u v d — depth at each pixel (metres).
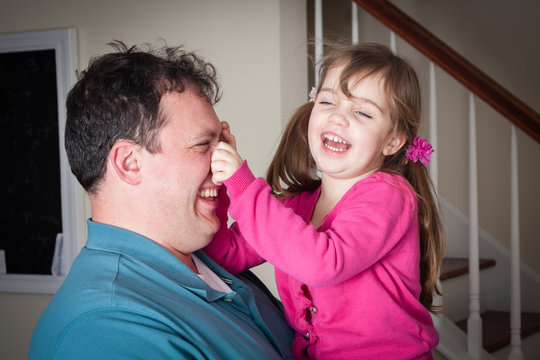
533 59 2.97
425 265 1.30
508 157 2.97
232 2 2.12
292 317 1.16
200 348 0.81
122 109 0.91
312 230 0.97
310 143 1.16
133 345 0.76
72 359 0.76
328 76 1.17
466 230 2.97
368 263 1.01
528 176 2.96
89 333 0.77
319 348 1.09
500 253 2.93
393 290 1.09
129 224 0.97
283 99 2.09
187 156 0.96
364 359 1.07
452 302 2.48
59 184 2.37
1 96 2.41
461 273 2.55
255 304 1.09
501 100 2.19
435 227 1.30
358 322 1.06
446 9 3.11
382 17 2.17
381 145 1.14
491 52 3.05
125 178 0.93
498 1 3.02
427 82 2.35
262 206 0.99
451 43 3.11
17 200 2.43
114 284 0.83
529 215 2.96
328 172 1.13
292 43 2.17
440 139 3.07
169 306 0.84
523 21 2.98
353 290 1.07
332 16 3.10
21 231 2.43
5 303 2.47
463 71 2.19
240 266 1.23
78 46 2.29
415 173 1.26
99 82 0.92
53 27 2.32
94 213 1.00
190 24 2.16
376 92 1.11
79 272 0.90
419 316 1.13
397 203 1.08
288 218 0.98
